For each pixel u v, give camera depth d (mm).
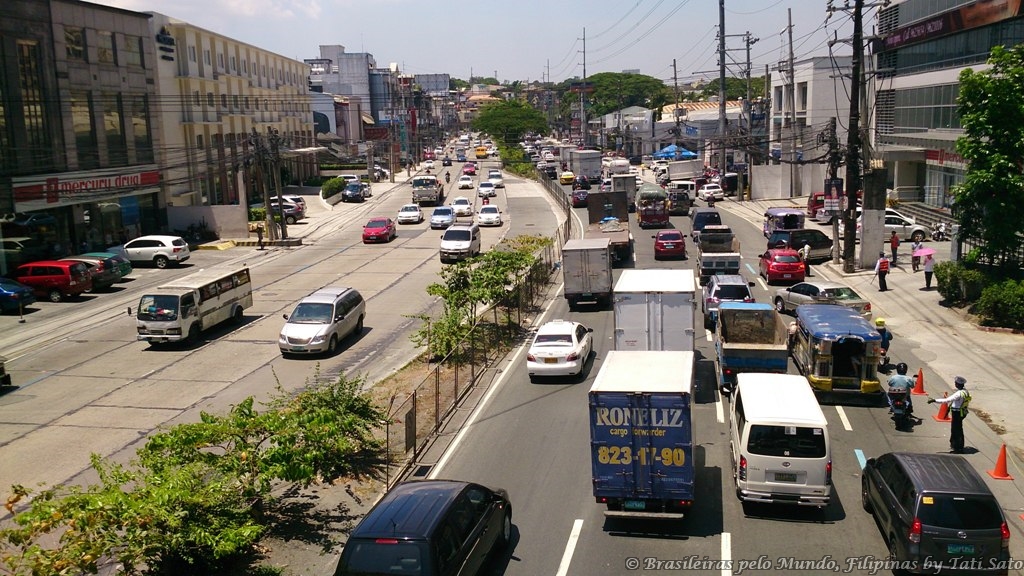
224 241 55469
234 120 71875
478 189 87812
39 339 31000
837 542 14078
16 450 19734
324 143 108438
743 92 176125
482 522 12984
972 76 30312
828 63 71000
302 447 15305
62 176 44781
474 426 20594
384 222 56531
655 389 14336
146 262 46844
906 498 12867
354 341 30125
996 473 16609
